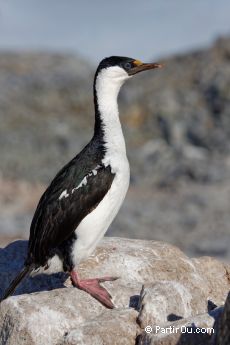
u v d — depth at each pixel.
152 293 8.73
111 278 9.80
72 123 52.91
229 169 38.62
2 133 49.28
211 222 29.95
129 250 10.43
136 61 10.10
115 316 8.51
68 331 8.45
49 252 9.52
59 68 64.75
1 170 41.72
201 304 9.18
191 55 59.50
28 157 44.94
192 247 26.78
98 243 10.38
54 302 8.80
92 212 9.45
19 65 64.94
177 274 10.15
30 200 34.59
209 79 54.28
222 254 25.56
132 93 54.72
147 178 40.06
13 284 9.45
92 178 9.44
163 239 28.06
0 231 27.73
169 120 50.31
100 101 9.95
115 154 9.62
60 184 9.54
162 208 32.34
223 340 7.56
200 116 50.06
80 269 10.09
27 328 8.42
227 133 47.31
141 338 8.21
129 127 50.84
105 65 10.02
